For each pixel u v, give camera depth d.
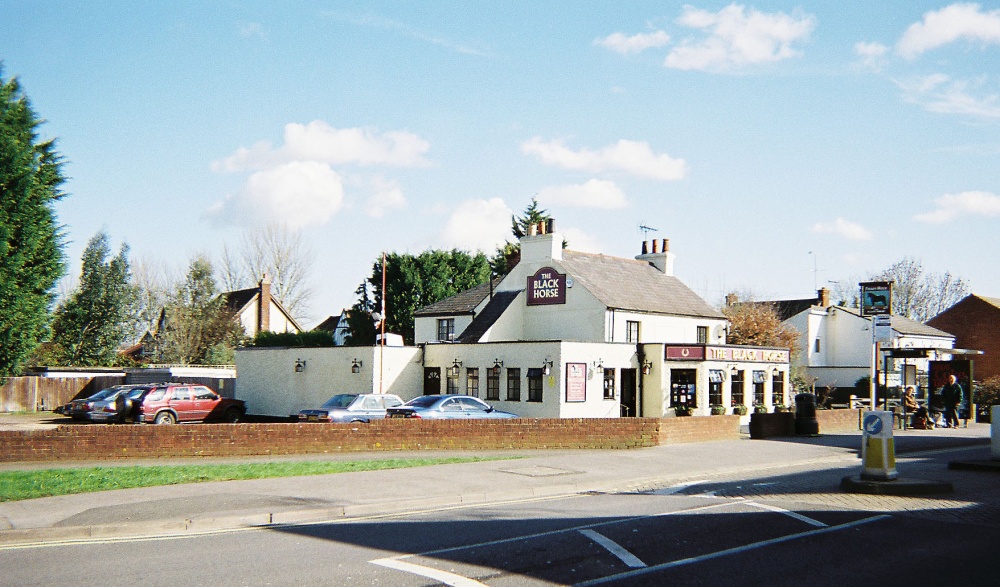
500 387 32.72
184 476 15.62
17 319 28.41
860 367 49.94
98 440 18.98
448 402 25.44
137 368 48.28
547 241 38.31
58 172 31.47
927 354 34.75
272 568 8.77
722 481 16.17
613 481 15.95
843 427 29.34
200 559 9.26
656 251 44.69
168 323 57.91
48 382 41.34
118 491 13.97
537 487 14.84
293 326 68.62
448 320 42.69
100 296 60.75
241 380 41.22
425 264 61.62
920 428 30.66
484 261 66.38
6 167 27.69
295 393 37.88
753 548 9.64
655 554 9.34
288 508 12.34
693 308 40.97
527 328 38.53
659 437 22.23
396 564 8.91
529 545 9.81
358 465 17.69
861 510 12.13
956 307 58.81
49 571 8.71
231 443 20.05
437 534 10.62
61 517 11.52
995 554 9.38
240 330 59.00
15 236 28.14
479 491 14.23
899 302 78.25
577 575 8.43
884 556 9.27
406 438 21.59
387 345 35.25
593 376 31.86
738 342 48.00
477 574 8.46
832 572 8.58
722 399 34.03
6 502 12.80
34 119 30.44
